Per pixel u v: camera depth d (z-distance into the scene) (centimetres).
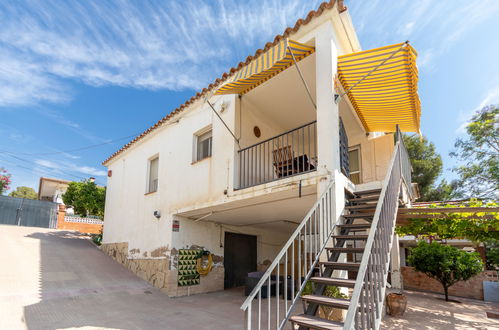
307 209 762
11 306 598
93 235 1534
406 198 684
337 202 489
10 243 1068
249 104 803
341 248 423
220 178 750
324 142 525
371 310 269
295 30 599
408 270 1490
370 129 883
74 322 556
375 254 306
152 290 857
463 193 1797
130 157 1231
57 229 1642
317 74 563
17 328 505
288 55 591
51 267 911
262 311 679
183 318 616
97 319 584
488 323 730
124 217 1167
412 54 486
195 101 898
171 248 862
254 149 790
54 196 2297
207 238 963
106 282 874
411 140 2027
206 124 850
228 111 779
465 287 1270
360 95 666
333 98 531
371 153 891
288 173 661
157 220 961
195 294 878
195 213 865
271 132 867
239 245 1080
